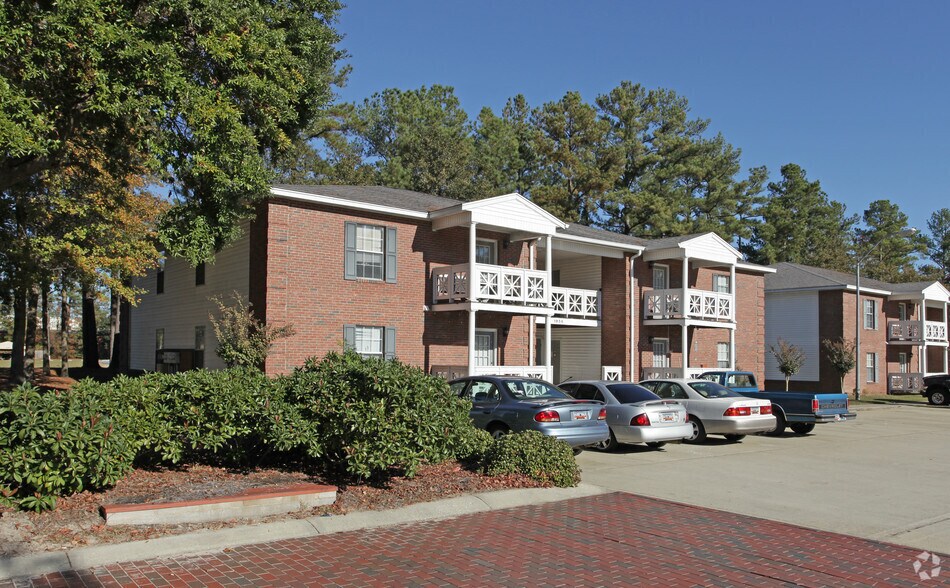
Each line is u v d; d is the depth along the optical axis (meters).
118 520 6.87
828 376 36.00
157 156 13.04
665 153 48.69
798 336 37.25
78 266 19.72
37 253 18.39
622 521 8.06
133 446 8.35
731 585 5.92
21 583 5.61
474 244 19.22
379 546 6.87
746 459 13.23
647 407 13.58
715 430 15.24
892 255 77.25
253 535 7.03
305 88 17.27
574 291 24.86
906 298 38.81
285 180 39.81
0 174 13.02
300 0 16.70
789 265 40.34
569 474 9.88
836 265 61.09
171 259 23.05
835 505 9.27
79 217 19.52
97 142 14.58
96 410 7.57
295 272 17.52
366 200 19.23
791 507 9.09
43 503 6.98
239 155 13.74
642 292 26.02
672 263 27.47
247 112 14.76
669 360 26.89
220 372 9.45
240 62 13.44
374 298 18.89
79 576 5.80
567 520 8.06
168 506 7.11
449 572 6.11
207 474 9.08
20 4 11.27
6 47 11.04
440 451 8.73
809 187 63.69
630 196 43.88
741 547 7.06
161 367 22.78
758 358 30.88
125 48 11.65
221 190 13.65
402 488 8.97
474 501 8.69
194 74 13.67
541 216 20.88
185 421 8.91
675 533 7.56
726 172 50.31
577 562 6.46
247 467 9.66
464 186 43.00
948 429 20.56
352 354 9.37
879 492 10.23
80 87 12.03
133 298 21.81
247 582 5.75
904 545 7.30
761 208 60.06
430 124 46.41
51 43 11.30
